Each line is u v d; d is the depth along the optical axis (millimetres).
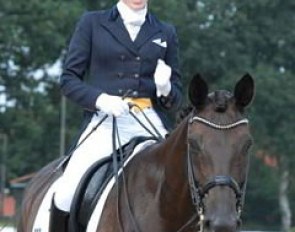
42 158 80125
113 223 11328
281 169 86688
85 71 12656
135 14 12320
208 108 10148
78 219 12031
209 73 79062
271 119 80375
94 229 11555
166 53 12469
